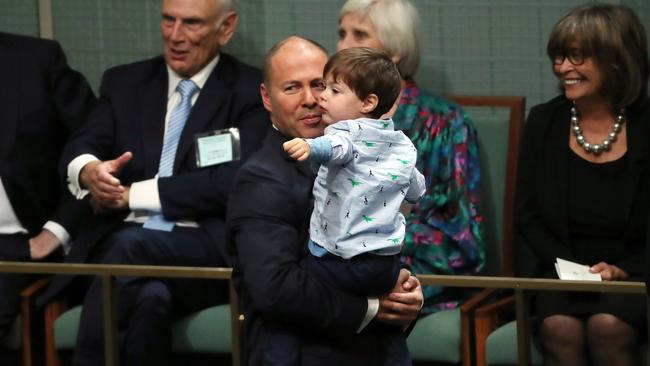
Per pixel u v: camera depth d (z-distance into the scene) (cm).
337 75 849
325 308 855
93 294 1235
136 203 1285
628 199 1216
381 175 841
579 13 1222
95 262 1317
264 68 935
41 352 1309
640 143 1220
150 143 1334
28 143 1391
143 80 1370
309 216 882
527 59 1494
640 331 1156
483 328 1205
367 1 1293
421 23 1415
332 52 1528
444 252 1273
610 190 1226
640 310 1147
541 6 1488
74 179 1316
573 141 1251
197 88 1350
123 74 1379
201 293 1259
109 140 1350
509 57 1496
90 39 1559
